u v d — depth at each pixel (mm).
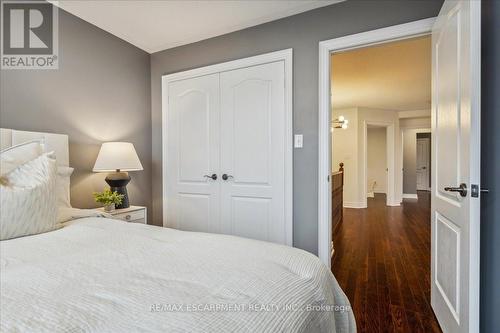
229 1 2139
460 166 1345
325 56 2193
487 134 1343
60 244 1157
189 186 2900
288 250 1105
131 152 2461
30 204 1308
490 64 1320
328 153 2215
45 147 1929
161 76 3043
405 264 2760
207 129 2779
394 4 1965
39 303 660
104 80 2588
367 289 2213
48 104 2152
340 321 1072
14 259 985
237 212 2623
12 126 1944
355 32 2090
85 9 2244
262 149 2490
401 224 4574
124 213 2350
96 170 2299
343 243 3479
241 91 2578
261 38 2475
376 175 8641
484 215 1349
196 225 2861
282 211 2389
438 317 1736
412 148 8305
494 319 1253
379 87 4641
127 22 2451
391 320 1780
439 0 1839
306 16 2275
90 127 2463
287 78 2340
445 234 1606
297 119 2316
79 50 2371
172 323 579
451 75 1479
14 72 1964
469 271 1210
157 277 818
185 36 2713
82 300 676
